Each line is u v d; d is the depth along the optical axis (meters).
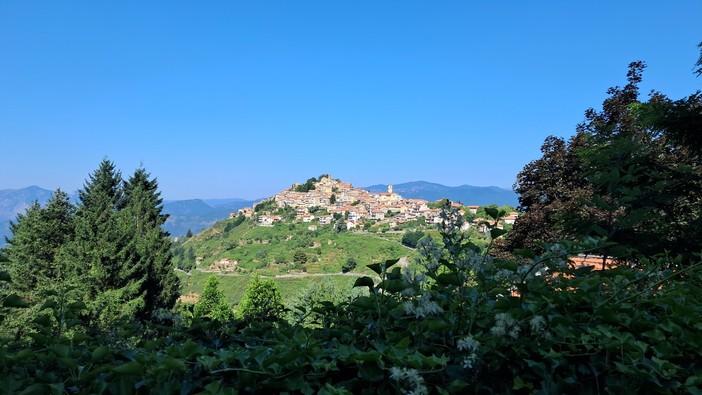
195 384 1.72
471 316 2.15
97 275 25.16
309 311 2.99
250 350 1.95
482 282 2.32
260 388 1.73
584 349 1.96
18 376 1.79
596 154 7.73
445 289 2.41
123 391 1.70
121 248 28.31
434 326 1.95
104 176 41.66
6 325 14.02
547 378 1.83
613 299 2.34
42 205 34.09
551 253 2.33
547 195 14.98
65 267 26.98
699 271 2.99
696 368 1.95
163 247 35.84
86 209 36.97
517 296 2.29
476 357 1.83
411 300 2.43
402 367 1.70
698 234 7.40
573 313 2.21
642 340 2.10
